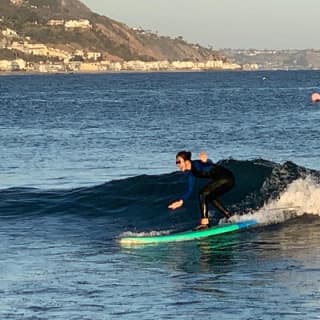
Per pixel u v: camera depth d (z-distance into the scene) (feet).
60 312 33.96
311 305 33.83
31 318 33.27
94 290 37.19
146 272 40.52
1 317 33.47
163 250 45.73
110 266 41.96
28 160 101.30
